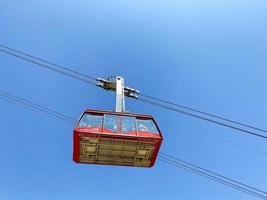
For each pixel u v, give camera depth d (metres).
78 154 17.44
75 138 16.50
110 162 17.92
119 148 17.03
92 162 17.95
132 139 16.50
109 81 23.00
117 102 21.23
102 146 16.89
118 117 18.11
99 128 17.30
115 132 17.12
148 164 18.00
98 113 18.03
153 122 17.98
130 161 17.83
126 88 22.66
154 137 16.67
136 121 17.98
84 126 17.33
